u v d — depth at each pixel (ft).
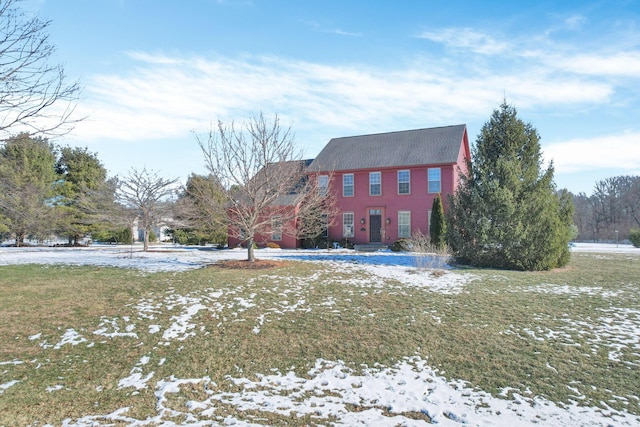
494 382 18.21
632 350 21.50
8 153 76.38
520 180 48.62
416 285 36.50
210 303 29.04
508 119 50.60
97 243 118.73
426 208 80.38
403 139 89.04
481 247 48.60
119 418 14.71
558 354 21.11
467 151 91.61
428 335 23.88
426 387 17.76
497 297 32.42
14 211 57.72
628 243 122.72
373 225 85.46
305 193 51.67
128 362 19.80
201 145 44.60
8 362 19.19
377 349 21.88
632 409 15.76
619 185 166.91
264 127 44.98
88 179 96.27
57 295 30.12
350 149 92.17
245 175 44.78
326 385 17.89
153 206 73.82
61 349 20.92
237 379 18.33
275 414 15.21
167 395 16.70
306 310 28.27
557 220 47.34
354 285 36.11
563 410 15.70
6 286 32.53
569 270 47.21
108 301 28.94
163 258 54.39
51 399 16.12
